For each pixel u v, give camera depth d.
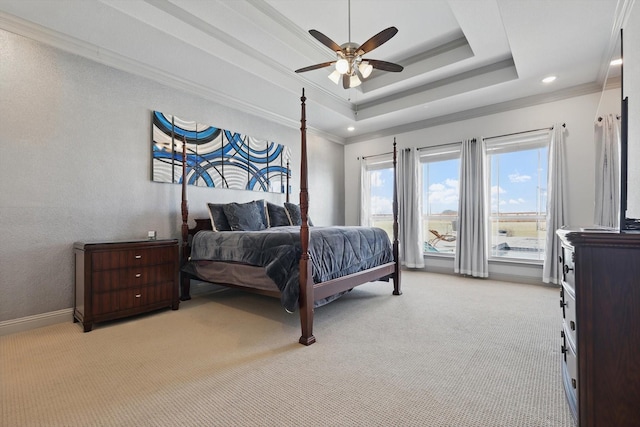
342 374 1.82
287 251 2.49
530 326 2.58
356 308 3.13
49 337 2.37
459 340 2.30
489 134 4.48
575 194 3.80
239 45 3.19
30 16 2.43
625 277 1.07
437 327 2.58
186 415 1.43
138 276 2.82
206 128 3.82
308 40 3.45
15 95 2.47
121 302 2.70
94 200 2.91
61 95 2.71
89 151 2.88
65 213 2.73
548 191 3.96
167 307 3.13
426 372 1.83
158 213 3.39
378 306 3.19
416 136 5.22
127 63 3.11
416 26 3.31
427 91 4.32
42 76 2.61
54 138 2.67
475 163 4.54
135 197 3.20
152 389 1.65
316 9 3.00
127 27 2.59
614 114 2.87
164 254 3.04
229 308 3.17
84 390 1.64
